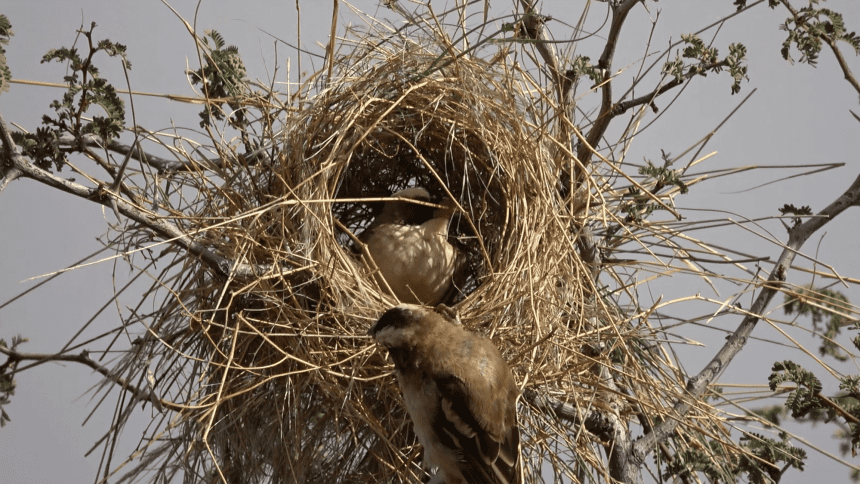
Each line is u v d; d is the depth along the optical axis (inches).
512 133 183.5
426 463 141.3
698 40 167.5
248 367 162.4
